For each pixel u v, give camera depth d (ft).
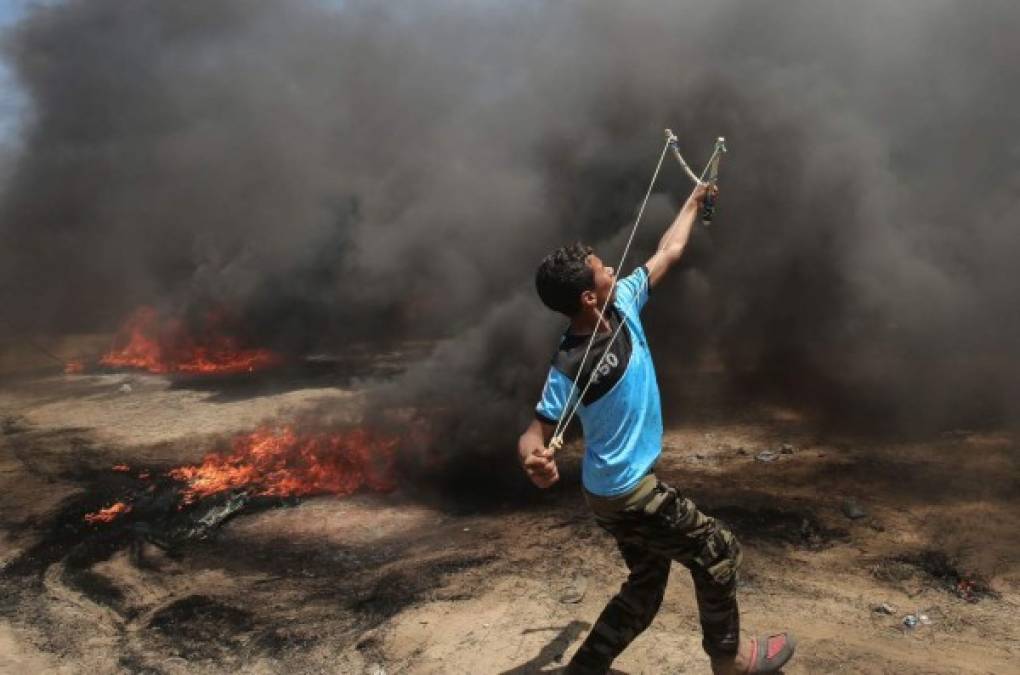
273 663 10.11
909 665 8.79
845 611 10.21
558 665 9.05
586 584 11.16
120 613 11.90
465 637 9.98
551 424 7.04
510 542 13.04
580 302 6.99
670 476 15.64
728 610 7.61
